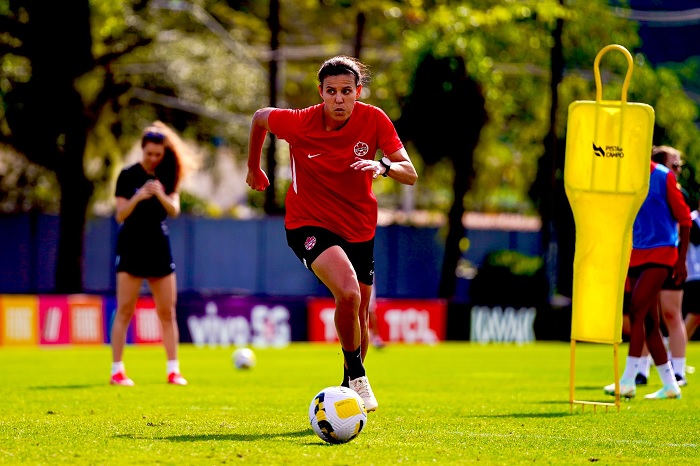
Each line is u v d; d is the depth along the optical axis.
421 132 92.94
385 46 120.81
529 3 89.00
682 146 86.31
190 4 112.06
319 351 64.25
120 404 28.67
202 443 19.88
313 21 120.94
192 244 103.75
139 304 68.75
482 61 93.31
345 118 22.23
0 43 89.06
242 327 71.25
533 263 88.88
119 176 35.16
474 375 43.53
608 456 19.00
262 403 29.05
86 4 88.44
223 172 133.00
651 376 42.25
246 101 117.12
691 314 44.25
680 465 18.09
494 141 115.75
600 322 26.28
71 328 66.62
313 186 22.72
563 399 31.27
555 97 86.94
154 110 112.31
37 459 17.98
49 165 91.75
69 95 88.69
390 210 132.12
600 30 105.12
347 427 19.70
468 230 120.31
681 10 104.00
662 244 30.91
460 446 19.92
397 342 75.25
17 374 42.97
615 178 25.42
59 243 91.00
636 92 94.94
